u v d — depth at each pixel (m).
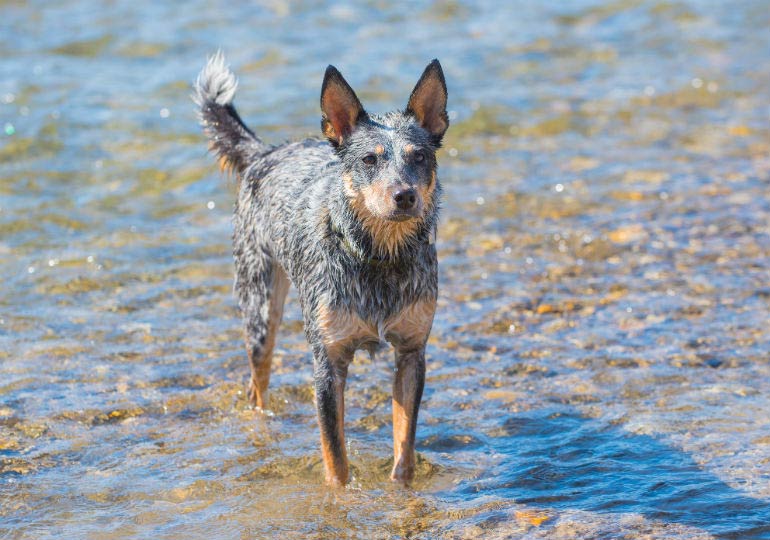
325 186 9.43
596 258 14.67
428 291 9.15
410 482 9.29
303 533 8.44
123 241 15.28
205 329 12.66
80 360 11.72
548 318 12.77
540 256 14.84
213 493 9.11
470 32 26.42
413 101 9.35
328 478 9.21
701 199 16.83
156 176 17.70
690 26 27.17
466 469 9.47
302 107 20.30
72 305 13.21
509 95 22.20
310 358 12.04
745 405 10.26
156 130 19.50
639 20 27.70
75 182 17.31
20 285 13.70
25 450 9.79
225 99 11.93
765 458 9.16
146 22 25.91
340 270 9.02
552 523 8.36
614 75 23.70
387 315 9.02
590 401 10.62
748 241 14.98
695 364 11.29
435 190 9.31
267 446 10.02
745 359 11.35
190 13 26.80
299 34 25.48
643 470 9.15
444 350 11.98
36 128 19.22
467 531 8.36
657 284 13.62
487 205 16.84
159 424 10.41
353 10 27.78
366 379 11.48
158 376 11.41
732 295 13.16
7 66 22.42
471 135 20.11
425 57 24.08
